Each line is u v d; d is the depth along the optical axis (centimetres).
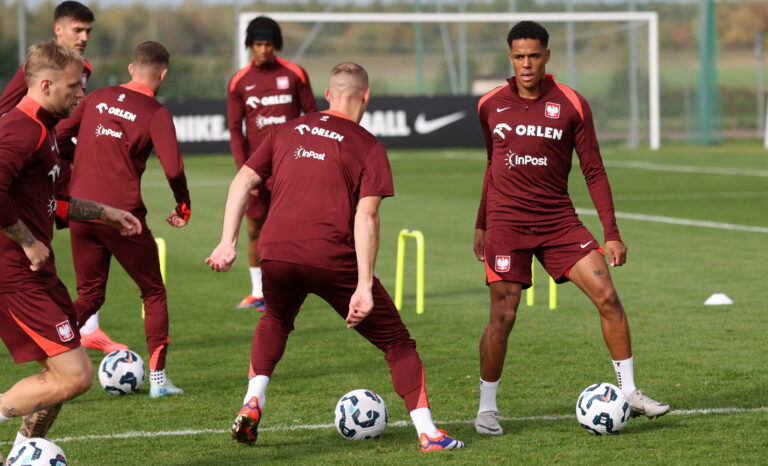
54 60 1758
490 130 2223
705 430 2134
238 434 2003
